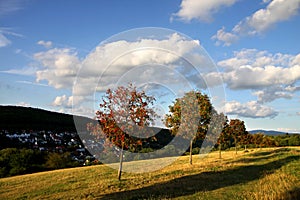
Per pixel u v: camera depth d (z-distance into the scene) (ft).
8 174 99.96
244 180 56.39
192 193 47.24
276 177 55.77
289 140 218.18
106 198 47.11
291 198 36.24
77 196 50.37
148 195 47.06
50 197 51.49
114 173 72.33
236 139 126.93
